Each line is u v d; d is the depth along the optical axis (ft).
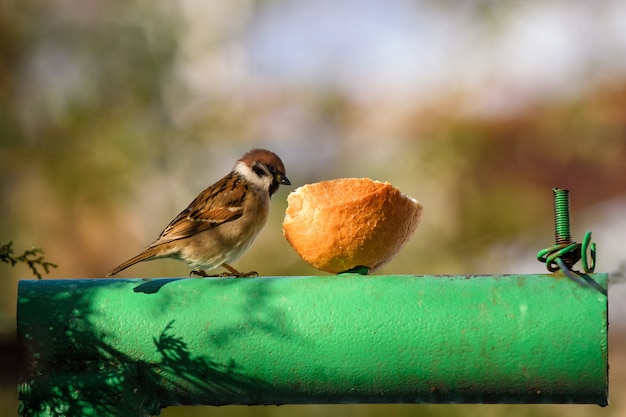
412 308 14.70
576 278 14.48
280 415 33.04
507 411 32.91
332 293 14.97
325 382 14.94
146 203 46.60
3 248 16.05
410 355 14.65
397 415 33.14
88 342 15.20
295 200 16.30
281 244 39.06
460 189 45.14
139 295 15.31
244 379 15.06
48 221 45.37
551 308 14.34
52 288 15.51
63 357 15.26
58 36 47.75
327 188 16.22
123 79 47.06
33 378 15.24
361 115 53.72
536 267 44.39
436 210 44.34
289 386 15.06
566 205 14.76
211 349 14.99
